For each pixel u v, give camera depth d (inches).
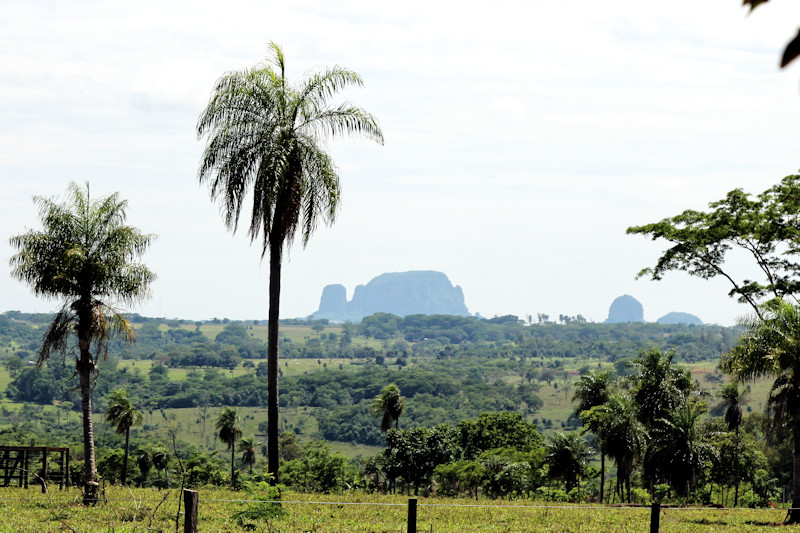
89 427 1679.4
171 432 847.1
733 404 5206.7
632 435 3799.2
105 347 1715.1
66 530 1042.7
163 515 1249.4
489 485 4690.0
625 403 3892.7
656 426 3863.2
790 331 1764.3
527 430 6102.4
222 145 1692.9
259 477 1702.8
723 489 5300.2
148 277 1718.8
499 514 1541.6
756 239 2682.1
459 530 1229.1
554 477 4298.7
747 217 2635.3
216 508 1387.8
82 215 1707.7
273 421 1766.7
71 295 1684.3
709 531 1473.9
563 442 4259.4
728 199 2672.2
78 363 1686.8
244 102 1692.9
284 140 1679.4
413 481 5772.6
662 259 2844.5
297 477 6363.2
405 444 5684.1
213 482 6018.7
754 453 5492.1
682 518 1766.7
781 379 1792.6
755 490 5634.8
